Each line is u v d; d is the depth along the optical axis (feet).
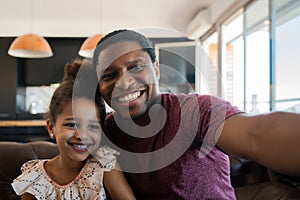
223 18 15.17
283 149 2.14
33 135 16.30
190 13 17.26
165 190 3.19
